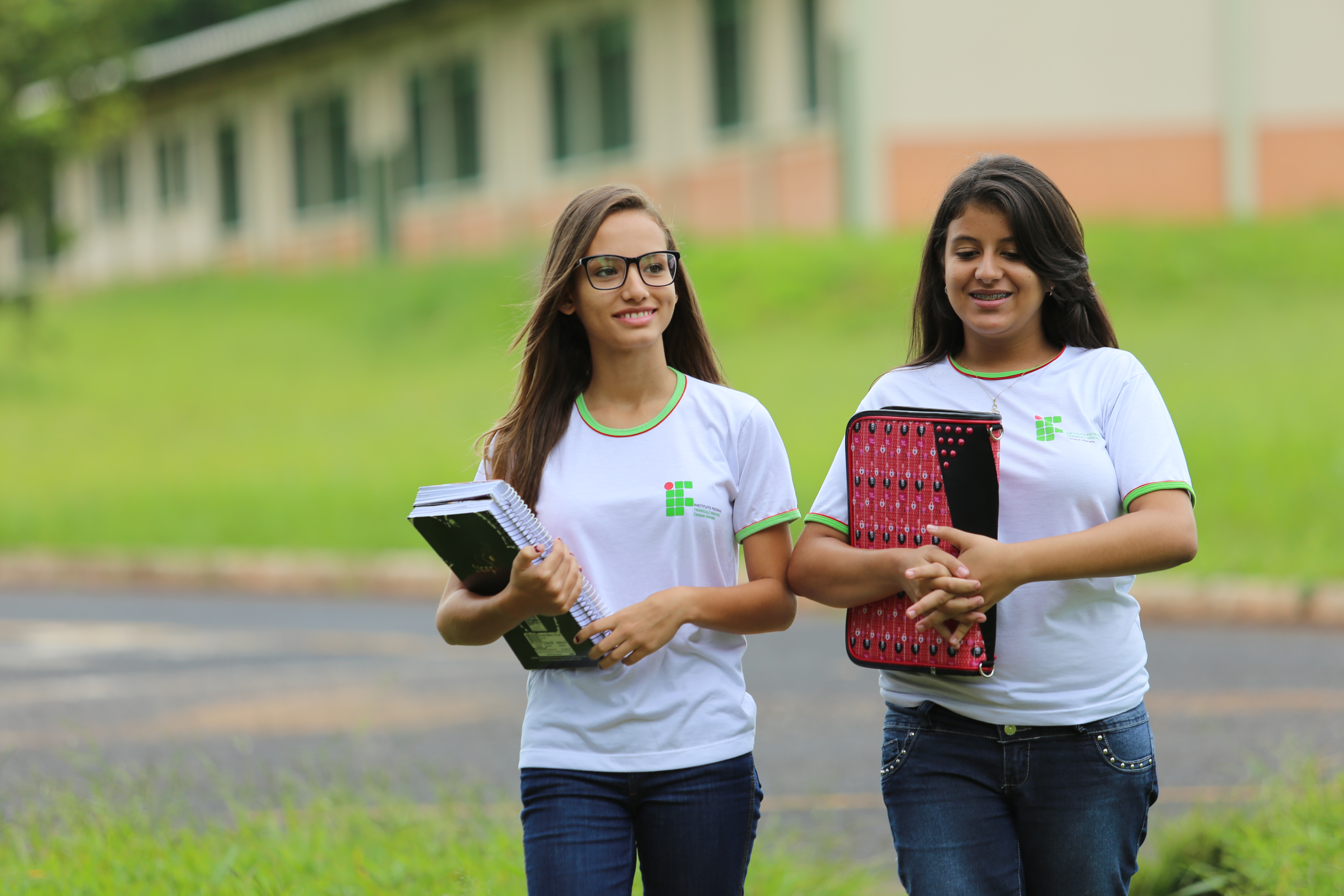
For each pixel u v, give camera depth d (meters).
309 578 39.69
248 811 16.17
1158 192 67.50
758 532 9.50
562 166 82.81
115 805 15.91
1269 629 28.94
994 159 9.55
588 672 9.31
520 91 84.69
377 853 13.89
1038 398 9.47
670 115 76.56
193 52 100.88
